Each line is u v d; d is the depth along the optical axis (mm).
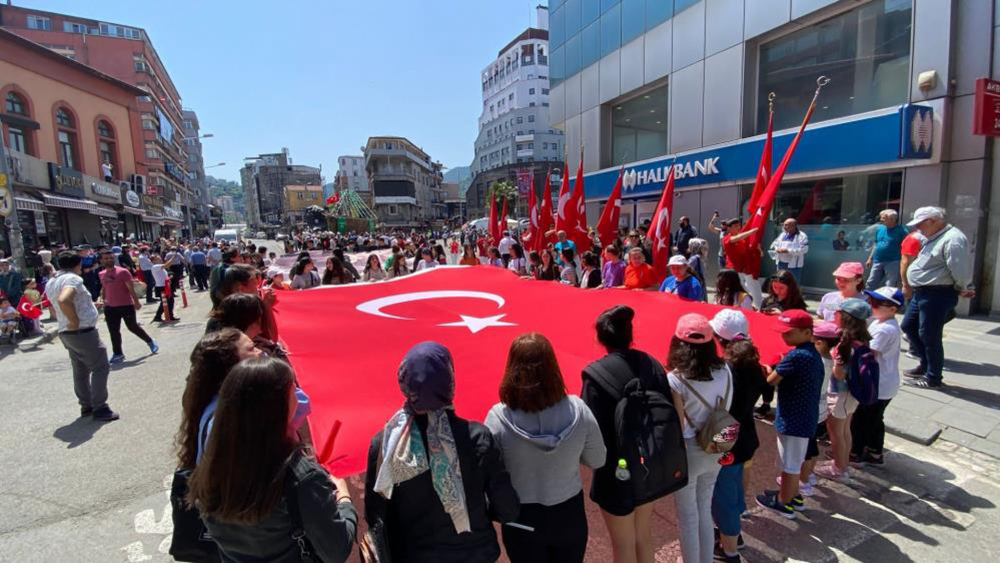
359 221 56219
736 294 5297
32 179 23422
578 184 10766
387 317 4590
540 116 94938
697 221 13188
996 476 4012
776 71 11438
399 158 90750
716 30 12336
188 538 1993
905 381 5695
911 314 5777
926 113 8297
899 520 3521
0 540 3629
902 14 9008
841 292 4699
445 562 1987
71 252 5742
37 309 10688
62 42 47562
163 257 23656
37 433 5512
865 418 4176
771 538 3369
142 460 4855
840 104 10234
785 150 10664
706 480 2965
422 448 1987
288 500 1713
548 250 10250
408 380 1999
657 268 7699
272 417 1705
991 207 8086
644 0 14609
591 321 4453
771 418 5098
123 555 3461
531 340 2326
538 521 2293
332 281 9352
